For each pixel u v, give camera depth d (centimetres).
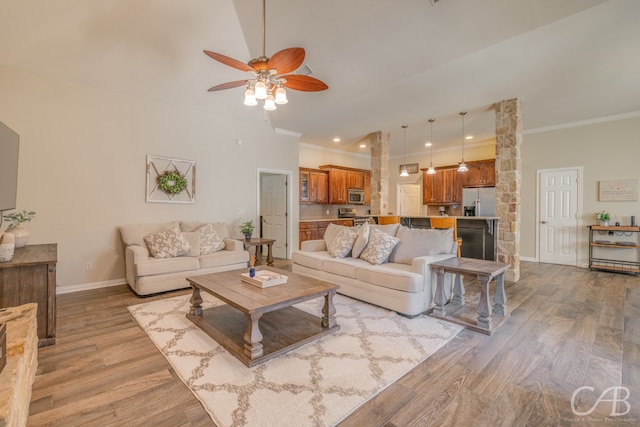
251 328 211
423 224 578
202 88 450
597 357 224
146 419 158
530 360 220
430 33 309
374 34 328
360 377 196
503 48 317
